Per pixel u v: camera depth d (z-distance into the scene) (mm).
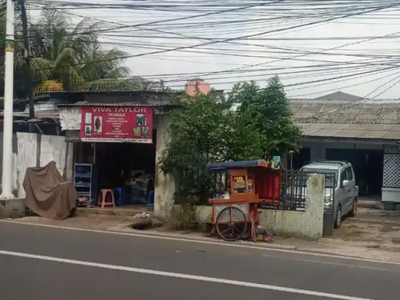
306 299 7324
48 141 17266
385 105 25312
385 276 9219
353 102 26219
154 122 15664
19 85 24641
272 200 13750
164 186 15328
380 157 24141
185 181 14695
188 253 10562
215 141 14398
